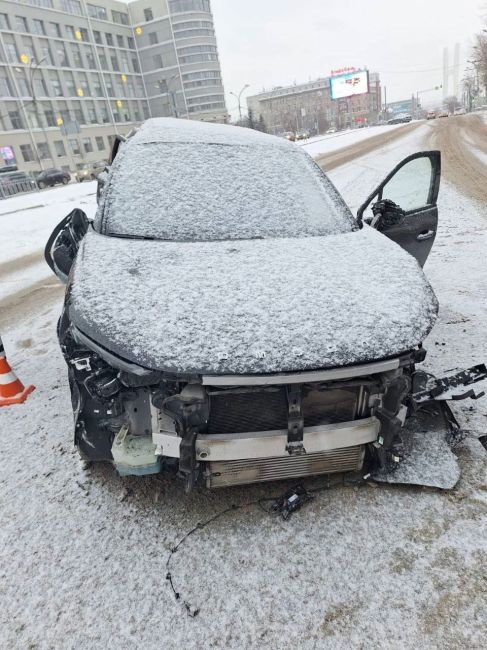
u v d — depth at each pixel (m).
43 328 4.18
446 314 3.67
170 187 2.65
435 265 4.89
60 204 13.75
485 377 2.10
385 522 1.83
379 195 2.96
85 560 1.72
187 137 3.04
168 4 77.19
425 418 2.38
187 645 1.43
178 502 1.96
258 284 1.83
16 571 1.69
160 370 1.49
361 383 1.65
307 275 1.92
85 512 1.94
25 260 7.39
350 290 1.81
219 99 88.62
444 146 18.19
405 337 1.61
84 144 58.59
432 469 2.05
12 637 1.47
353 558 1.68
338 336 1.58
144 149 2.88
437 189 3.04
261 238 2.42
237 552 1.72
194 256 2.10
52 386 3.03
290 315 1.65
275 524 1.84
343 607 1.52
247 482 1.87
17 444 2.42
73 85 57.53
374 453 1.98
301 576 1.63
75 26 57.84
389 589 1.57
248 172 2.82
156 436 1.70
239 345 1.53
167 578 1.64
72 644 1.44
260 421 1.71
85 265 1.99
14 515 1.94
